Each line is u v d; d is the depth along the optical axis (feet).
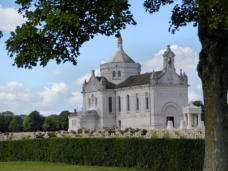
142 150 144.46
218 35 108.27
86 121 651.25
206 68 110.52
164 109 585.22
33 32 116.37
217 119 108.58
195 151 128.67
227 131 109.19
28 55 120.06
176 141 133.59
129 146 149.28
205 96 111.34
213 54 109.29
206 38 110.42
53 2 112.98
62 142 173.58
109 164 156.35
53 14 109.19
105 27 124.36
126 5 119.44
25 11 121.60
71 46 126.41
